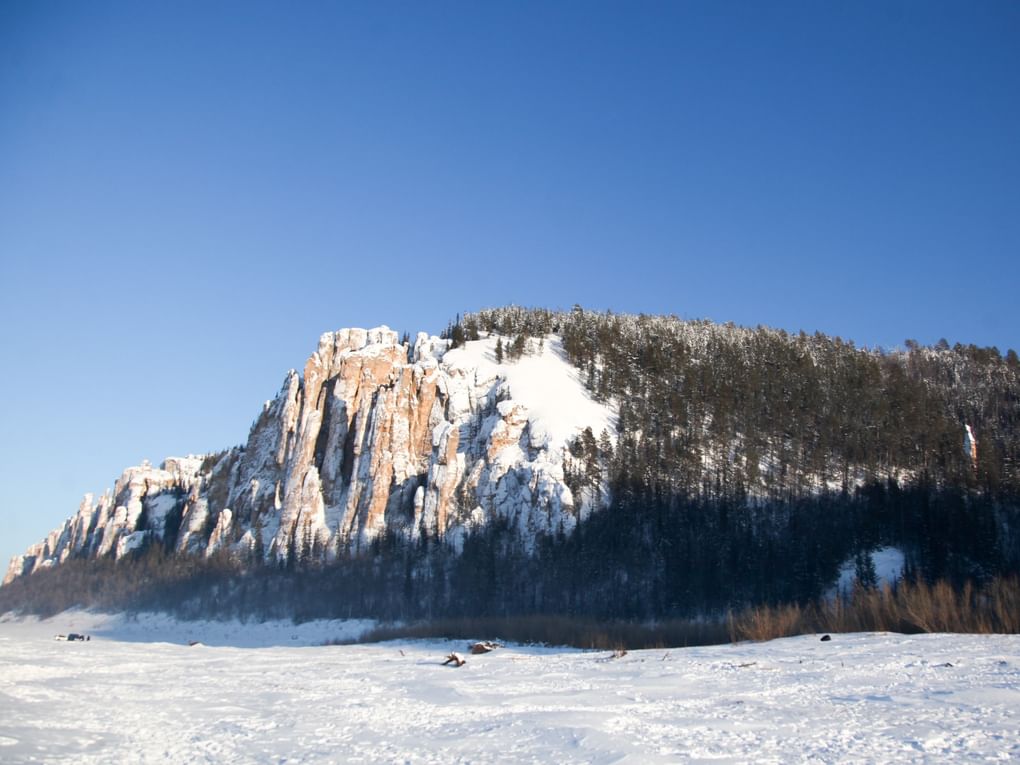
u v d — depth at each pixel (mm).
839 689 36719
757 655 52375
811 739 26047
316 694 41594
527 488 170250
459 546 169000
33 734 29297
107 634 168375
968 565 130750
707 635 79750
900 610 67312
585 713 32156
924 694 33875
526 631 93938
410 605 152500
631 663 52656
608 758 23984
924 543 134500
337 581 170625
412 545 176750
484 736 28438
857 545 140750
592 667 51938
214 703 38438
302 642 141125
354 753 26453
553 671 50594
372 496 194000
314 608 162000
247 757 26188
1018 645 49375
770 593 130250
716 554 140750
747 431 199625
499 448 188500
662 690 38906
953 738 25391
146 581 198625
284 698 40156
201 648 90812
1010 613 60719
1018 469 169000
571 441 182875
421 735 29328
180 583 189500
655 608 130750
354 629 146000
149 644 97812
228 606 173000
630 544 149250
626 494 161625
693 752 24500
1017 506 152125
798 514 155125
